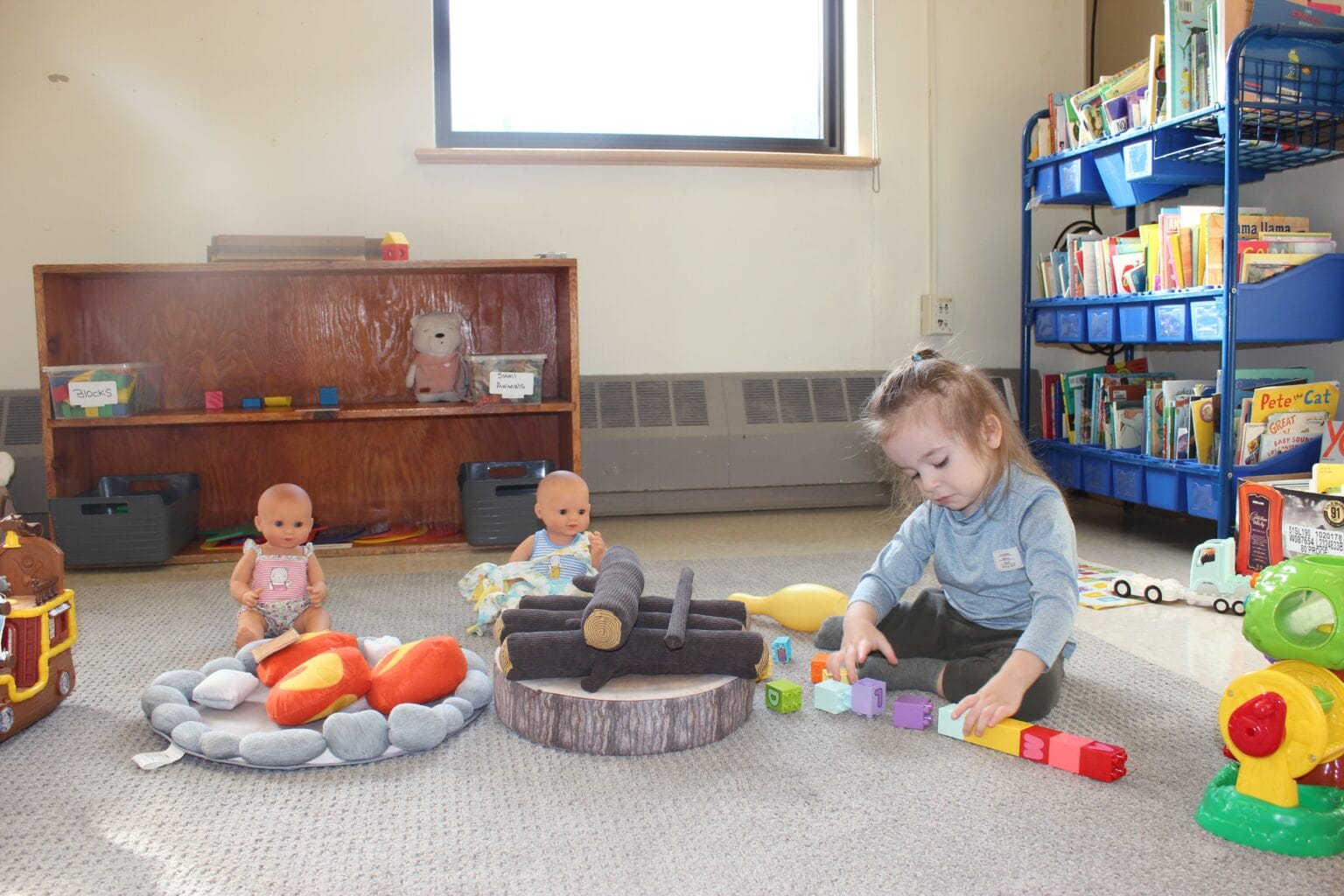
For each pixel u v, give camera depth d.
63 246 2.57
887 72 2.93
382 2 2.66
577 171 2.79
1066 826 0.96
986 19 2.98
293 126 2.65
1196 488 2.18
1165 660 1.50
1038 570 1.20
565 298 2.56
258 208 2.65
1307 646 0.91
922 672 1.33
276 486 1.72
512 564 1.70
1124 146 2.38
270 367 2.63
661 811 1.00
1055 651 1.14
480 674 1.33
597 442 2.73
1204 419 2.16
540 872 0.88
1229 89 1.95
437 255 2.73
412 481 2.71
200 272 2.34
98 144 2.57
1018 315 3.06
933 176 2.98
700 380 2.87
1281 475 2.06
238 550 2.34
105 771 1.11
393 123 2.69
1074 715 1.25
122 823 0.98
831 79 2.97
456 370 2.58
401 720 1.15
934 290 3.00
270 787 1.07
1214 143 2.11
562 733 1.16
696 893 0.84
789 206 2.91
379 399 2.67
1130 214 2.89
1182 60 2.14
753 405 2.86
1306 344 2.40
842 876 0.87
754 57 2.94
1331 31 1.97
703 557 2.24
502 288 2.71
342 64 2.66
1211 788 0.98
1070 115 2.61
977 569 1.30
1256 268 2.03
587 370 2.85
